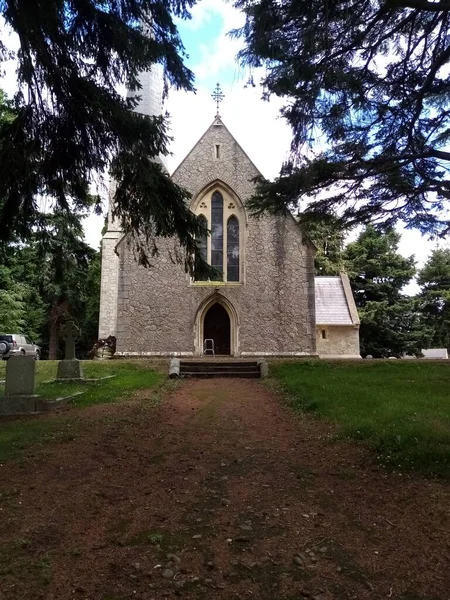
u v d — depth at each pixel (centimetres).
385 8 688
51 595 311
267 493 497
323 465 584
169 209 835
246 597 315
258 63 745
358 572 346
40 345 4284
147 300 2086
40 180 799
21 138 756
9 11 595
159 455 638
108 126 746
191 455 639
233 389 1284
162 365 1667
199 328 2095
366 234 3766
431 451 566
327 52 750
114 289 2736
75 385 1252
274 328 2108
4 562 349
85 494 488
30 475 543
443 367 1417
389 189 1031
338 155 938
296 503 469
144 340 2061
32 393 951
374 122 909
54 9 614
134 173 782
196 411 963
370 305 3481
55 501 468
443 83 844
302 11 678
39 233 900
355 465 573
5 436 712
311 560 362
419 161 982
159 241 2116
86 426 782
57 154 788
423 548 377
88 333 4069
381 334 3538
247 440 720
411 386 1052
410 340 3516
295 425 812
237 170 2209
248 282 2133
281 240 2166
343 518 435
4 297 2909
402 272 3588
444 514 426
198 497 486
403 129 934
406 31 807
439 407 802
